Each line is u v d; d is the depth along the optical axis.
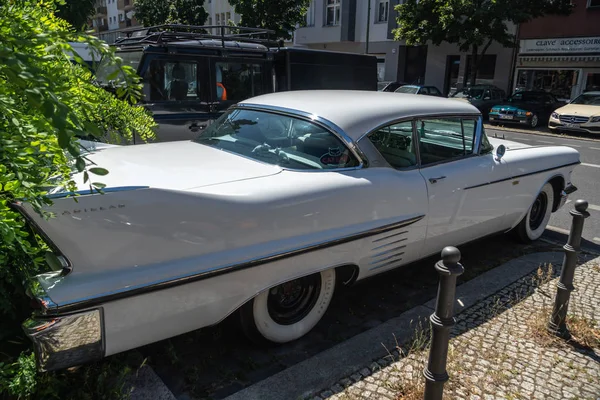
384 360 3.00
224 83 7.34
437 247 3.97
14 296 2.48
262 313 2.94
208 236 2.50
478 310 3.69
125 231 2.26
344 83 9.25
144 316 2.37
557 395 2.73
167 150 3.48
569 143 14.14
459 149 4.14
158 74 6.67
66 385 2.46
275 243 2.76
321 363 2.95
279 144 3.41
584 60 21.55
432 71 27.34
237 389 2.75
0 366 2.28
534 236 5.30
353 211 3.14
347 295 4.02
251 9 16.19
